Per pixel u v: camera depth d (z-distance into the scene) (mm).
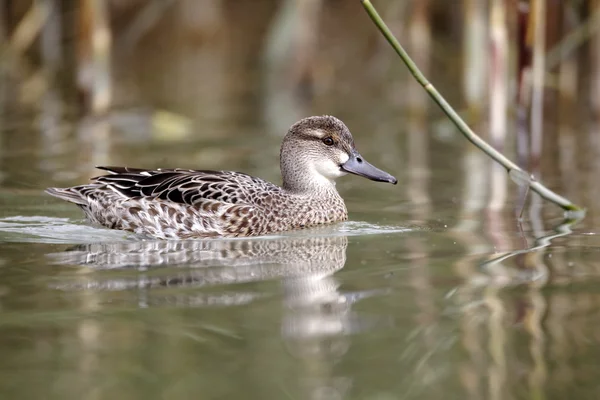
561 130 21875
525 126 17094
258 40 33531
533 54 16688
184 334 9031
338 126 14641
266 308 9727
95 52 22719
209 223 13414
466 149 20203
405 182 17078
